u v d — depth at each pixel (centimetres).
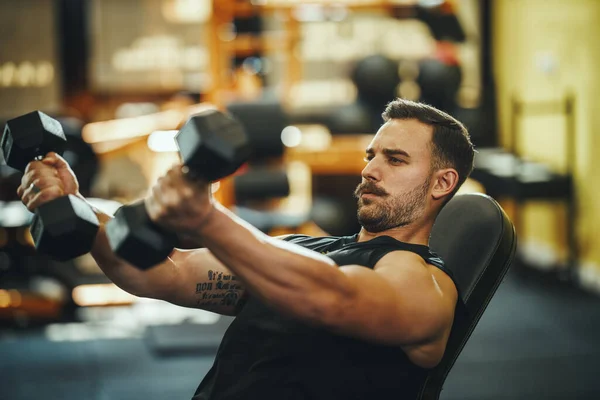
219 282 164
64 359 406
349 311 123
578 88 564
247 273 115
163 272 158
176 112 548
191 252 166
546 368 387
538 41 629
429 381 160
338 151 591
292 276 116
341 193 705
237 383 151
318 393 144
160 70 753
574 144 566
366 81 621
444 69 644
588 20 547
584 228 555
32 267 482
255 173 506
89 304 478
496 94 719
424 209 159
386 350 145
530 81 646
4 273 484
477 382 367
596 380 369
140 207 109
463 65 730
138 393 358
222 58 562
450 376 376
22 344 432
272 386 147
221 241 113
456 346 161
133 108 744
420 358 146
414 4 577
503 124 703
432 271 150
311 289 118
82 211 117
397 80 627
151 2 746
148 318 478
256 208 562
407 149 158
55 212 115
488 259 172
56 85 741
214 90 538
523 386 362
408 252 148
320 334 146
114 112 748
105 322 472
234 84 613
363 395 145
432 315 137
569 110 560
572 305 506
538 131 637
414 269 142
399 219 158
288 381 146
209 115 104
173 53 752
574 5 567
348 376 145
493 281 172
